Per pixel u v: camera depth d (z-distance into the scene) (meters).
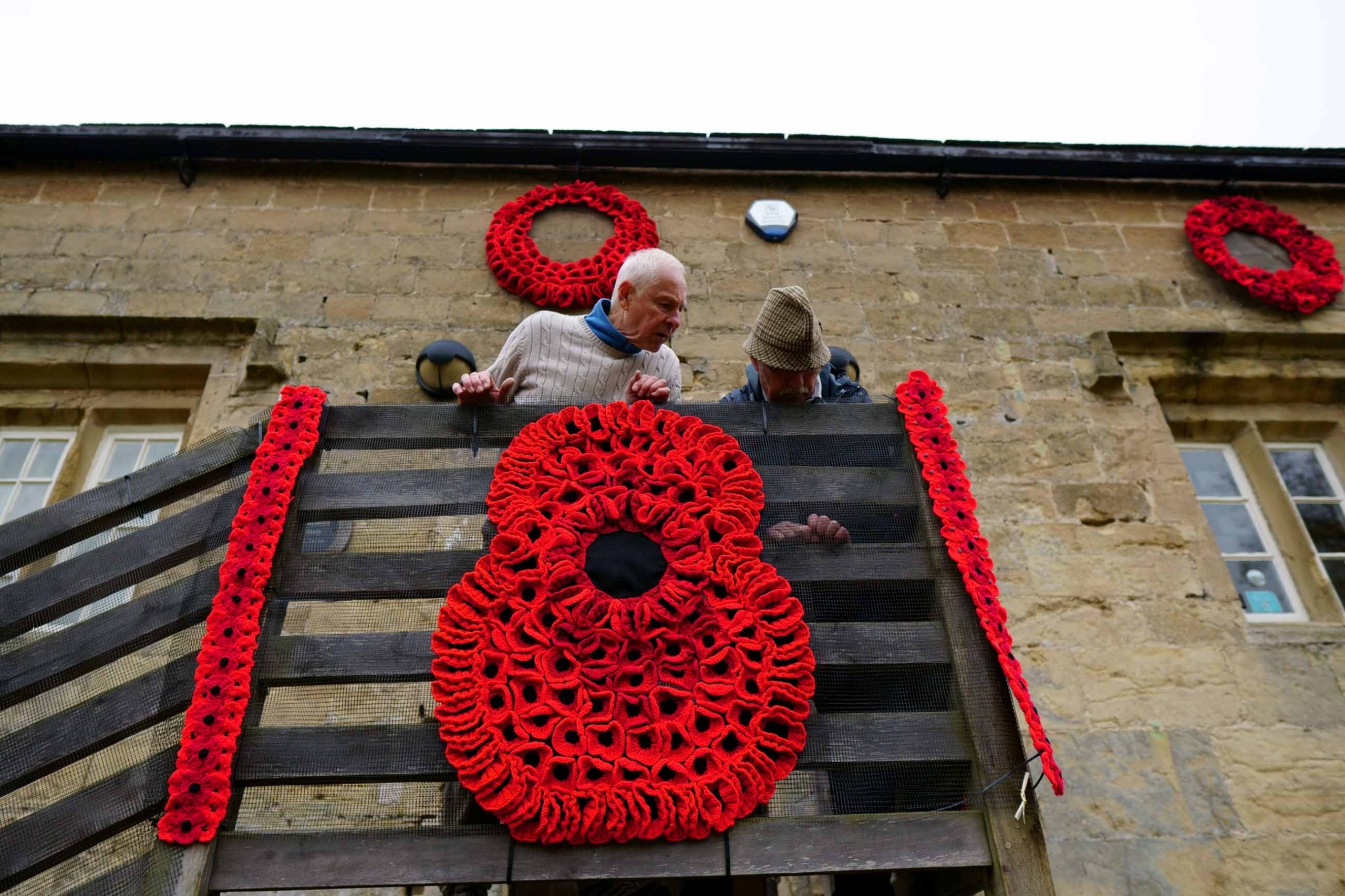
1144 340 5.46
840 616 2.36
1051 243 5.86
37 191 5.54
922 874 2.42
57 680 2.21
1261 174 6.15
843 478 2.56
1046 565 4.57
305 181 5.71
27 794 3.43
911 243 5.77
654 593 2.25
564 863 1.92
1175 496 4.86
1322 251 5.83
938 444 2.61
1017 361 5.31
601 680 2.12
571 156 5.77
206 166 5.71
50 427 5.05
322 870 1.90
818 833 2.01
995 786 2.08
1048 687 4.20
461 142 5.66
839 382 3.32
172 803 1.93
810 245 5.68
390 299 5.22
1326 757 4.11
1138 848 3.83
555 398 3.08
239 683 2.07
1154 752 4.06
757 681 2.15
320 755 2.04
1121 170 6.09
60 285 5.17
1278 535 5.14
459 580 2.32
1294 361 5.51
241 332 5.10
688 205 5.79
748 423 2.68
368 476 2.48
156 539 2.41
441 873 1.90
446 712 2.04
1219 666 4.33
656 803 1.99
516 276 5.24
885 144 6.02
